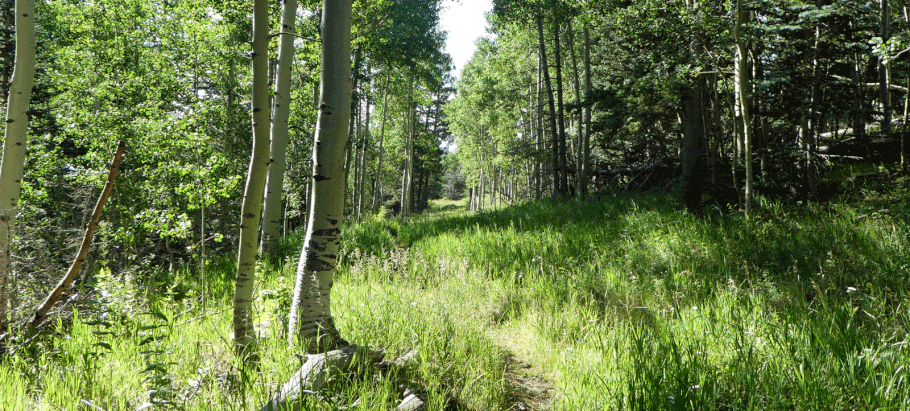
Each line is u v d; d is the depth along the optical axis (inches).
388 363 147.5
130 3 608.1
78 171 356.5
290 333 155.6
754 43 377.4
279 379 133.1
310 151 559.8
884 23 432.5
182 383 136.3
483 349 171.0
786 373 126.0
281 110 327.9
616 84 530.6
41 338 179.0
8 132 215.5
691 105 485.1
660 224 346.6
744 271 242.8
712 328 161.3
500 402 140.8
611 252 307.1
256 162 156.8
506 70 993.5
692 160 483.5
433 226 499.5
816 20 352.8
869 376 118.5
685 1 331.9
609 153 738.2
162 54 556.1
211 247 482.9
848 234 266.2
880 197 328.8
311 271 152.6
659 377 127.2
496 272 294.2
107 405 125.6
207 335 184.7
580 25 687.7
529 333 204.5
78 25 611.5
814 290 211.6
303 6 458.6
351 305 207.9
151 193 354.3
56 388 131.5
